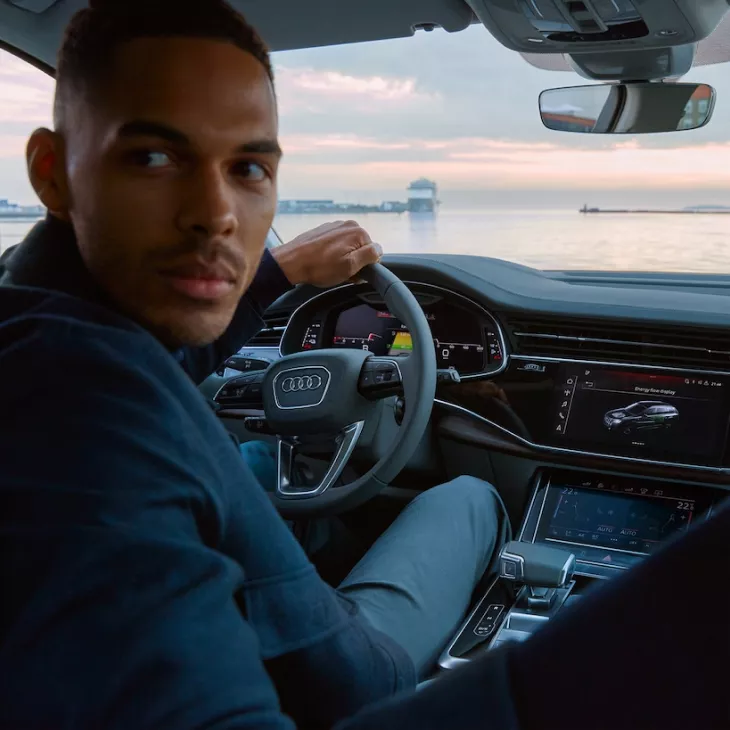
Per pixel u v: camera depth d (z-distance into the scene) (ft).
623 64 5.58
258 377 6.13
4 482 1.97
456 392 7.01
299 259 4.98
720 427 6.19
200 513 2.27
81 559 1.87
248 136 2.50
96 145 2.43
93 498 1.97
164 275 2.49
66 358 2.12
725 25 5.32
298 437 5.84
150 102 2.37
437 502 5.23
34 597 1.85
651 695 1.26
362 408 5.60
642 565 1.33
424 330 5.22
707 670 1.22
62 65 2.54
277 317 7.76
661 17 4.53
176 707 1.85
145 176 2.42
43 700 1.79
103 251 2.49
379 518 7.37
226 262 2.55
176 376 2.39
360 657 2.97
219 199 2.46
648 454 6.39
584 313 6.45
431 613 4.50
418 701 1.53
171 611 1.93
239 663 2.03
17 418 2.06
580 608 1.38
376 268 5.34
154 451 2.12
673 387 6.35
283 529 2.75
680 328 6.21
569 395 6.64
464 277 6.88
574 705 1.32
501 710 1.39
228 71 2.44
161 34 2.39
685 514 6.29
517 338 6.81
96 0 2.47
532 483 6.83
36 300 2.36
